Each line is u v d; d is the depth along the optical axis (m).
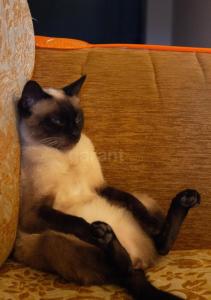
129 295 1.11
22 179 1.28
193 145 1.43
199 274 1.18
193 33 3.10
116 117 1.45
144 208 1.33
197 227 1.40
